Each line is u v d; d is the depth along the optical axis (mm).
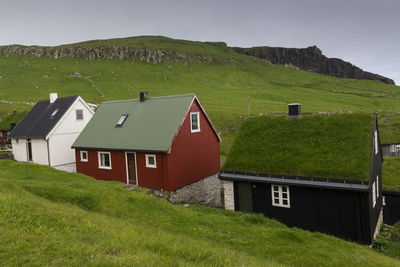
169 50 190250
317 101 102312
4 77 139000
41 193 15547
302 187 17703
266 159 19781
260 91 121438
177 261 7836
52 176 22375
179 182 24266
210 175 28906
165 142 23344
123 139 25938
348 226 16391
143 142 24438
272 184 18844
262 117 23203
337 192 16578
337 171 16781
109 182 21094
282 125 21672
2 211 9258
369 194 16109
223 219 15383
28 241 7855
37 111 39031
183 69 166125
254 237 12953
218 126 59406
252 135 22031
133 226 11523
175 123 24594
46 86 125188
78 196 15375
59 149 34219
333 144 18422
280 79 165250
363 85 157125
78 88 122500
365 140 17688
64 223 9469
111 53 178625
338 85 154000
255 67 190750
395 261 12883
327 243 13070
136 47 189500
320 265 10781
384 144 43344
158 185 23719
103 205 14766
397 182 23719
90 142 27656
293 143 19859
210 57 192000
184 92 116188
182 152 24719
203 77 153750
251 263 8805
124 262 7160
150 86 130375
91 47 181250
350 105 97125
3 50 189375
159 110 26922
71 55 177500
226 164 21016
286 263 10766
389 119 63156
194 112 26516
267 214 19266
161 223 13625
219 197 29688
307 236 13477
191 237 12234
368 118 18906
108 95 111438
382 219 22781
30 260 6941
